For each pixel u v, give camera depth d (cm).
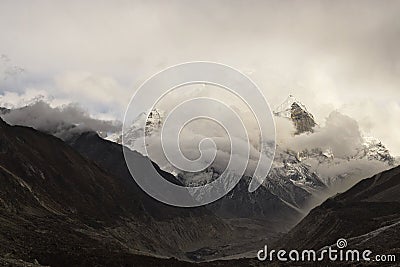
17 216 16712
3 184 18725
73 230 17488
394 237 15038
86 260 12344
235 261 17300
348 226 19788
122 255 13788
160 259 14400
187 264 14525
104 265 12269
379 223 18688
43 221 17275
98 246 15512
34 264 10100
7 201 17700
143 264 13338
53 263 11738
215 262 16800
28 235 14025
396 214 19638
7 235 13150
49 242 13700
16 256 11019
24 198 19225
